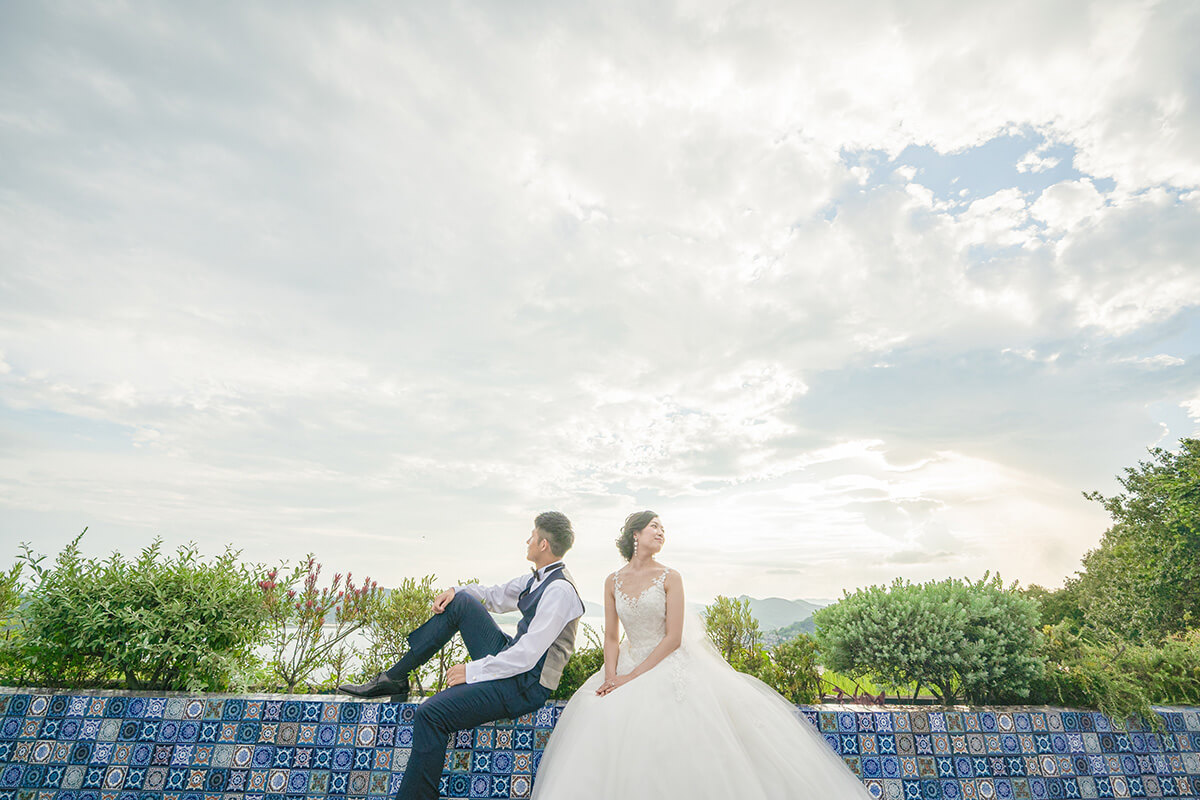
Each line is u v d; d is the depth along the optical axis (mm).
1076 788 4094
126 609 3855
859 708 4238
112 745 3645
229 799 3592
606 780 2920
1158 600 19125
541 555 4242
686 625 3959
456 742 3768
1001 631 4590
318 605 4379
